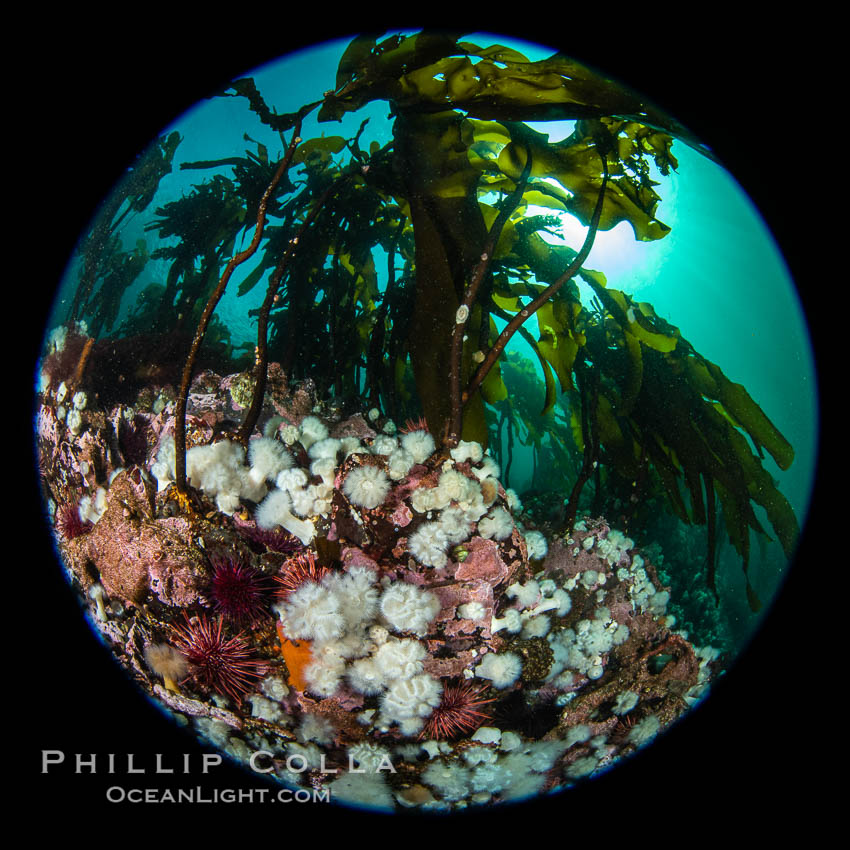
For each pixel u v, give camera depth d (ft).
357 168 2.85
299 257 3.33
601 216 2.79
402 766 2.08
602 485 3.50
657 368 3.08
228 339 3.44
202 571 2.02
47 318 3.43
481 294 2.60
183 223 3.53
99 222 3.82
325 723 2.02
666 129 2.37
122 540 2.12
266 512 1.99
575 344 2.94
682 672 2.48
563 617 2.30
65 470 2.71
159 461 2.16
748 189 4.57
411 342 2.55
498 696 2.08
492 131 2.92
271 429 2.32
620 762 2.58
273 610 2.00
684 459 2.94
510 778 2.23
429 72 2.50
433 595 1.89
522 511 2.61
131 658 2.37
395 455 1.98
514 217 3.24
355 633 1.86
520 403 4.38
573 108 2.40
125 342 2.90
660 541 3.03
